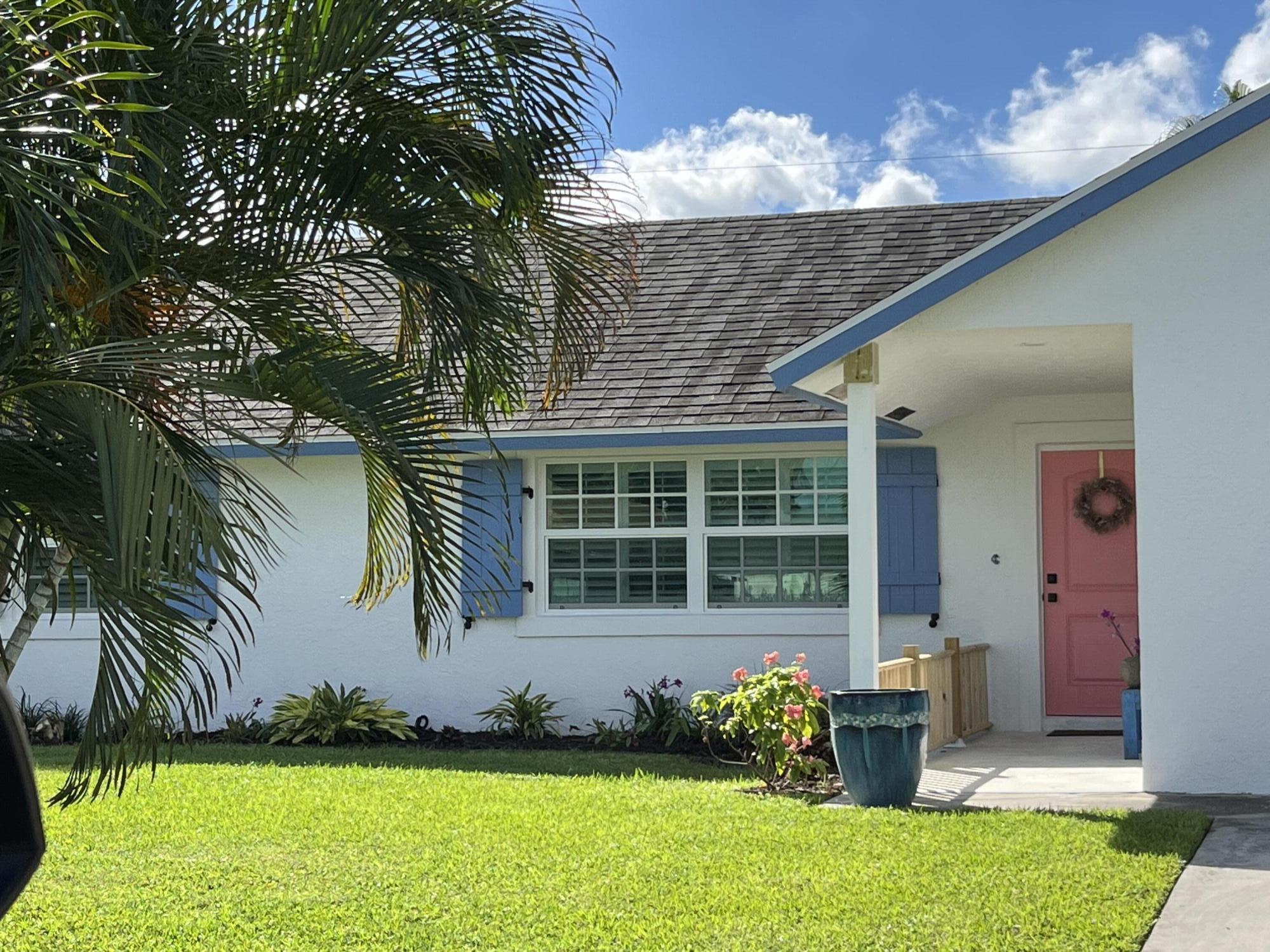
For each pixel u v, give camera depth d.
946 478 12.88
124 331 5.46
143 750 4.65
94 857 7.38
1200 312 8.95
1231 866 6.68
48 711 13.46
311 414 5.45
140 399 5.02
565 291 6.54
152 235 4.84
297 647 13.48
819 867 6.80
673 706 12.48
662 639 12.80
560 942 5.63
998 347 9.77
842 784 9.46
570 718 12.91
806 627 12.60
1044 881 6.37
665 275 15.04
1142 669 8.98
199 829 8.10
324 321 5.94
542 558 13.11
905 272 14.26
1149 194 9.03
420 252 5.84
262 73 5.50
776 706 9.40
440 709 13.18
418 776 10.16
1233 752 8.81
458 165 5.95
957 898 6.14
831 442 12.64
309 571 13.51
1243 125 8.66
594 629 12.91
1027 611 12.68
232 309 5.79
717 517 12.95
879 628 12.81
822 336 9.05
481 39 5.72
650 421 12.46
